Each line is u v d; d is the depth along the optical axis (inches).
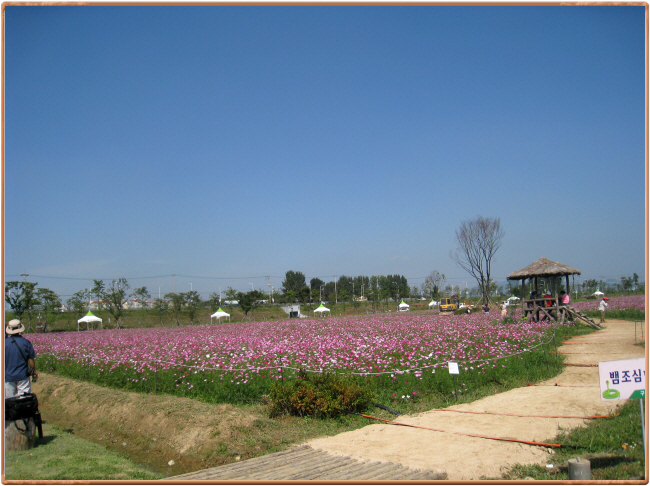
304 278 4114.2
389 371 433.4
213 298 2423.7
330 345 564.4
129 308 2434.8
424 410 360.5
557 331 753.6
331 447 289.6
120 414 408.5
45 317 1857.8
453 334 722.8
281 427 342.0
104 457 309.4
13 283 1659.7
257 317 2391.7
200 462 301.0
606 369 218.4
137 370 526.9
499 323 904.9
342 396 361.1
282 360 478.0
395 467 242.2
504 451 259.8
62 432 377.4
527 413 330.3
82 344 858.1
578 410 327.3
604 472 217.6
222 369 463.2
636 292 2231.8
